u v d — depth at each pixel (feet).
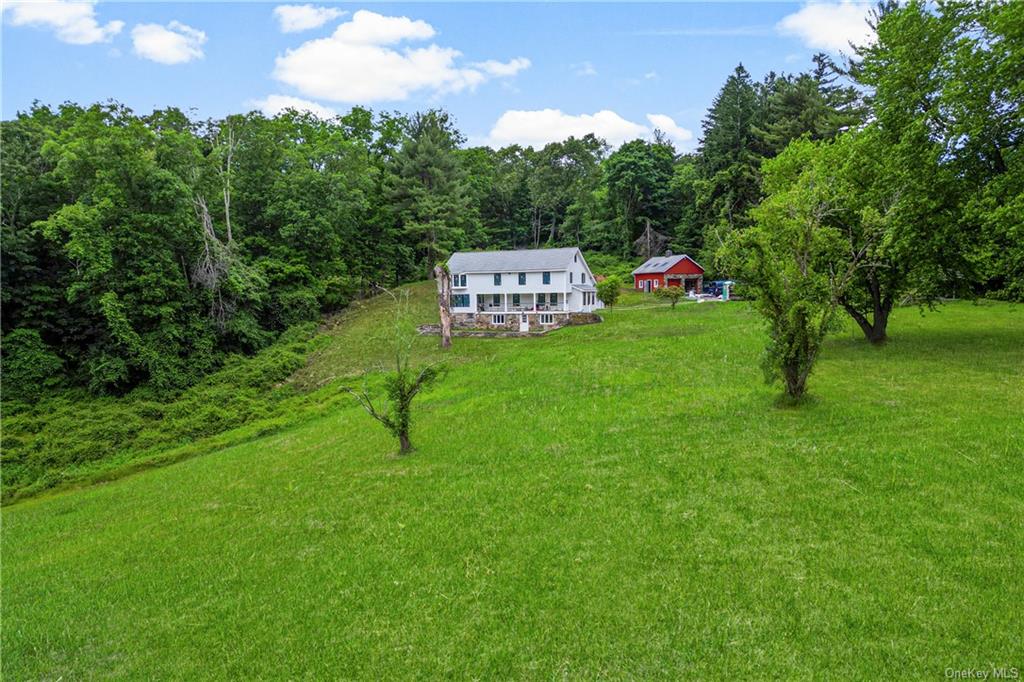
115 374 99.45
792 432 37.70
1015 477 28.04
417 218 200.13
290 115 186.39
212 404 96.27
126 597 28.07
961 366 52.21
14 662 23.09
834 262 61.62
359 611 23.39
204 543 33.96
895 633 18.34
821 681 16.71
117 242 106.93
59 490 68.69
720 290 189.67
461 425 51.39
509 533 28.66
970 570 21.17
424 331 132.36
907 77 59.93
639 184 248.52
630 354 74.90
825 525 25.71
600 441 41.16
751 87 198.08
